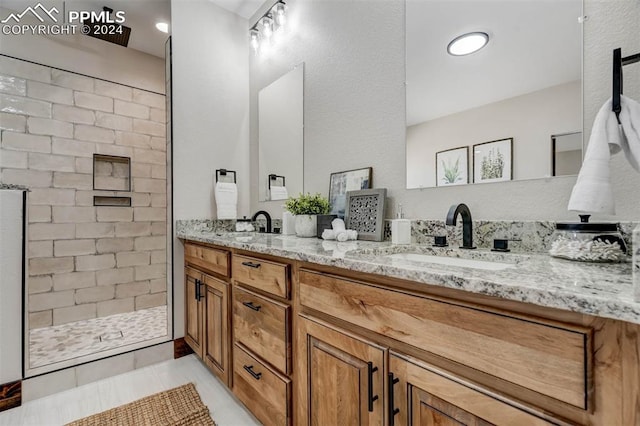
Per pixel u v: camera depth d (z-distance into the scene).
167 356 2.08
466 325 0.62
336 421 0.92
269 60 2.36
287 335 1.11
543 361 0.51
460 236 1.21
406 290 0.74
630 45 0.88
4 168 2.34
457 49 1.26
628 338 0.44
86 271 2.70
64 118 2.60
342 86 1.74
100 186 2.79
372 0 1.58
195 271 1.95
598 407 0.46
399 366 0.75
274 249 1.15
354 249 1.11
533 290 0.52
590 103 0.95
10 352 1.59
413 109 1.40
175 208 2.20
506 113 1.13
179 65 2.25
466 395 0.62
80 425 1.42
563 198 0.99
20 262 1.63
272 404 1.18
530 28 1.08
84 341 2.17
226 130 2.48
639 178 0.86
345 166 1.72
